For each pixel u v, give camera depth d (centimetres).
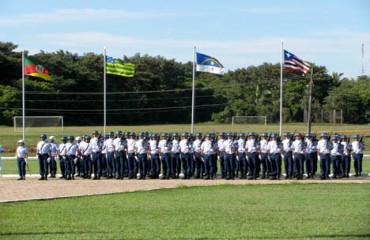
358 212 1931
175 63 11231
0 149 3331
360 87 10306
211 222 1764
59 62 9825
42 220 1812
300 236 1558
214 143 3184
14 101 8900
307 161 3166
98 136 3269
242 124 9125
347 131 7506
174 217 1853
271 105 10406
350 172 3622
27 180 3092
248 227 1681
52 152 3164
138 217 1858
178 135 3250
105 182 2983
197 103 10894
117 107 10194
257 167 3180
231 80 12112
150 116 10556
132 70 5028
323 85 10112
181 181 3020
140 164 3194
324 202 2166
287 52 4606
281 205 2095
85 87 10006
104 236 1566
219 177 3253
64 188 2692
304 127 8519
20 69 9631
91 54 10794
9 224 1745
